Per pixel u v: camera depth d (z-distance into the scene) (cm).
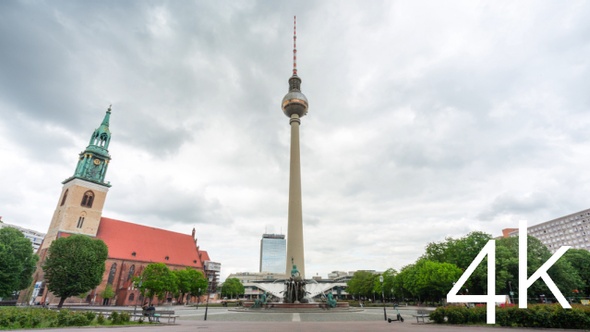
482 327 2473
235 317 3928
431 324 2828
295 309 5006
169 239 12775
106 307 7712
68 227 9369
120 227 11419
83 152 10538
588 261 8106
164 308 7244
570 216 16100
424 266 7850
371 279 12762
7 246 6362
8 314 2350
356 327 2536
